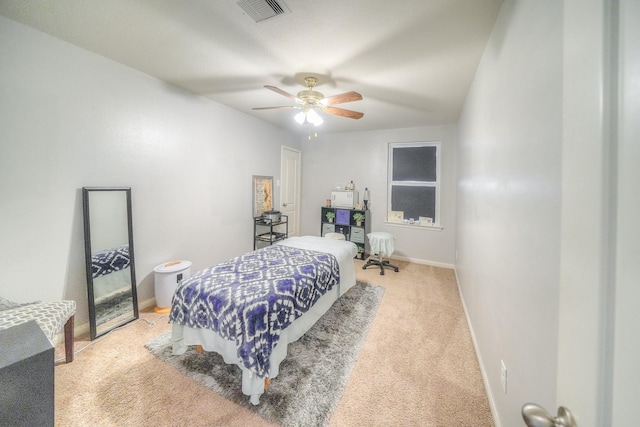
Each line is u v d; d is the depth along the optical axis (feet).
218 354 6.15
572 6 1.57
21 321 4.79
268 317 5.14
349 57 6.59
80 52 6.47
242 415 4.60
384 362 6.05
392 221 14.75
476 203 6.81
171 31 5.72
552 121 2.57
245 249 12.45
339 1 4.64
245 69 7.45
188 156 9.51
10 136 5.53
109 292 7.19
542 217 2.80
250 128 12.45
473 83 7.51
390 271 12.78
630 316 1.13
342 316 8.20
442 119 12.15
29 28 5.64
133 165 7.81
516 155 3.67
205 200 10.30
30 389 2.42
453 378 5.57
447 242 13.47
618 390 1.17
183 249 9.53
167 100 8.63
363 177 15.46
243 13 5.06
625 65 1.17
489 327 5.16
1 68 5.35
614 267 1.20
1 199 5.47
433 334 7.23
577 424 1.40
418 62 6.73
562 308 1.61
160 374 5.49
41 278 6.08
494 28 5.09
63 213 6.38
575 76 1.52
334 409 4.76
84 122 6.64
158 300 8.23
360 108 10.60
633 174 1.13
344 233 15.43
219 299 5.39
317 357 6.19
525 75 3.35
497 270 4.61
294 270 6.88
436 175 13.88
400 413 4.70
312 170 16.93
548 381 2.61
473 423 4.53
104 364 5.77
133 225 7.93
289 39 5.90
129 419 4.46
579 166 1.46
